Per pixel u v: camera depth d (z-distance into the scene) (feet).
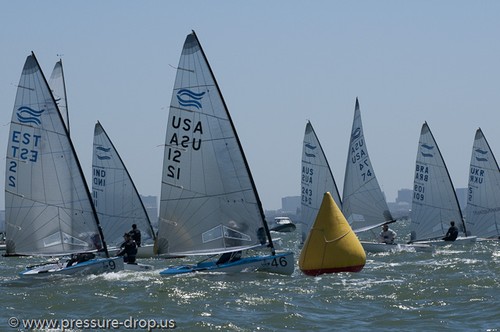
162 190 488.44
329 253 492.95
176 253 487.20
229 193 481.87
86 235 508.12
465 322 346.95
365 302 394.52
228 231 482.28
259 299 399.65
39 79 501.97
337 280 467.52
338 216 500.33
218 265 477.77
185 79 482.69
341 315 364.58
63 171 504.43
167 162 486.79
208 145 481.87
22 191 504.43
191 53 481.46
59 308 396.78
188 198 484.74
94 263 497.46
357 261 498.69
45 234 506.07
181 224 485.97
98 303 403.95
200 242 484.33
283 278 475.31
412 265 557.33
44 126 502.79
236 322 350.84
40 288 460.14
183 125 484.33
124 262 532.73
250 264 476.13
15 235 506.07
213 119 481.05
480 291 416.87
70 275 493.36
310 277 481.46
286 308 379.55
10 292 446.60
